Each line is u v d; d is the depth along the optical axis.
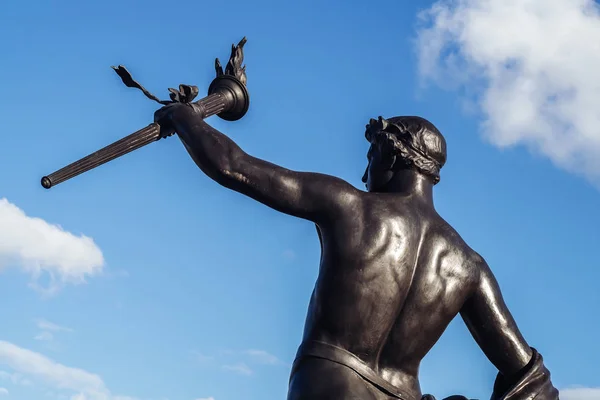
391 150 8.78
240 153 8.34
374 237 8.21
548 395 8.42
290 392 8.06
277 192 8.23
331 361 8.04
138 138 8.87
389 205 8.41
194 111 8.88
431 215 8.63
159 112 8.95
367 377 8.03
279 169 8.31
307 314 8.34
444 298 8.37
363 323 8.09
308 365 8.09
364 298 8.11
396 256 8.22
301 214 8.28
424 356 8.40
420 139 8.84
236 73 9.47
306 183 8.29
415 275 8.33
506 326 8.53
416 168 8.76
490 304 8.54
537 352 8.57
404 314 8.26
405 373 8.30
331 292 8.15
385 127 8.95
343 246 8.19
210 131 8.53
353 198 8.34
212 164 8.30
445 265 8.42
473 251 8.70
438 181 8.91
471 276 8.52
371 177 8.94
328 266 8.22
